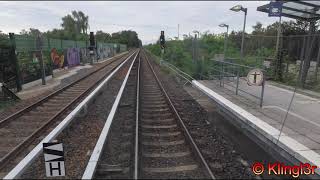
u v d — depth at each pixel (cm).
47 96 1427
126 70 3084
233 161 698
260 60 2147
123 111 1194
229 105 1104
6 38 1730
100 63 4403
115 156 730
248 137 871
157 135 887
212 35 3734
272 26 3119
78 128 968
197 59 2414
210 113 1177
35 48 2120
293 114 984
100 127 976
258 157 727
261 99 1070
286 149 706
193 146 739
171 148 783
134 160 658
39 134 906
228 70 1803
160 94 1588
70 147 802
